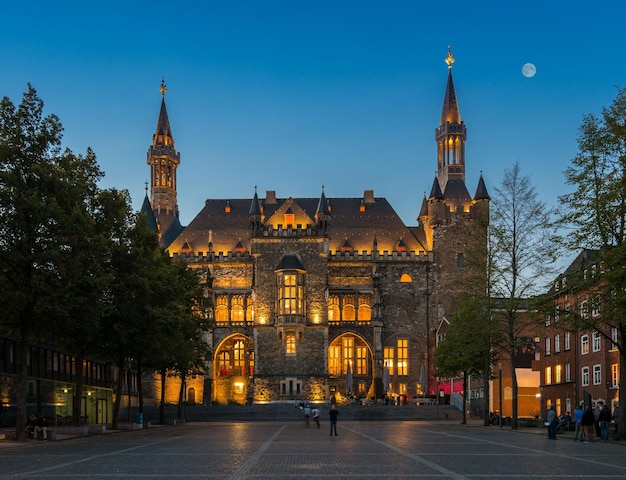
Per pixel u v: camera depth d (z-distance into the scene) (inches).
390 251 4854.8
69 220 1676.9
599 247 1692.9
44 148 1758.1
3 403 2347.4
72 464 1029.8
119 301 2046.0
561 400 2950.3
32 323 1803.6
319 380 4367.6
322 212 4539.9
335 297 4729.3
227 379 4611.2
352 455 1173.7
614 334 2436.0
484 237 2536.9
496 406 3538.4
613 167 1700.3
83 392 3174.2
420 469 943.0
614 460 1091.3
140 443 1550.2
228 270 4724.4
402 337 4714.6
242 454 1197.7
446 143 5182.1
